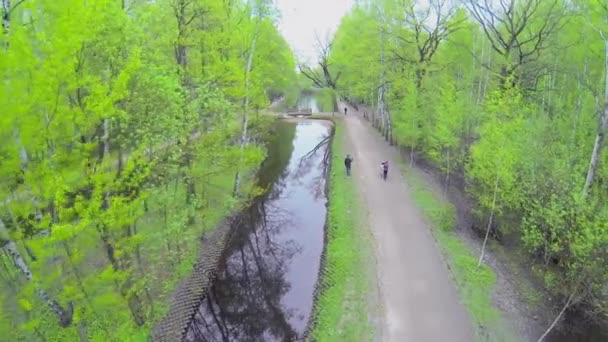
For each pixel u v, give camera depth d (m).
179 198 18.78
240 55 24.03
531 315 14.27
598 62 22.38
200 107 17.58
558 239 15.23
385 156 34.78
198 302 16.64
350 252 18.30
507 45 24.30
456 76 33.72
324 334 13.55
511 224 19.23
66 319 11.92
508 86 20.66
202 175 18.86
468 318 13.74
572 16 22.36
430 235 19.61
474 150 19.88
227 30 21.31
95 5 9.51
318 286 17.30
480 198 19.98
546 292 15.59
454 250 18.22
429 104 29.56
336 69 58.97
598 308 13.84
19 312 10.62
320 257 19.89
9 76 8.48
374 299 14.79
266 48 26.61
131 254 15.11
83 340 11.37
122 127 12.73
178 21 19.05
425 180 28.11
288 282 18.17
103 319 12.80
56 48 8.76
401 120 33.94
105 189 10.36
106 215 10.17
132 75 11.88
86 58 10.57
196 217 20.94
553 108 25.14
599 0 16.22
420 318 13.75
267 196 28.88
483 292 15.21
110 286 12.15
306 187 31.17
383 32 33.38
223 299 17.45
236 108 22.88
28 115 8.87
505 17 28.97
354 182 27.72
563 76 26.05
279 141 46.97
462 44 29.61
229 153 20.91
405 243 18.84
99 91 9.53
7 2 9.03
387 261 17.30
